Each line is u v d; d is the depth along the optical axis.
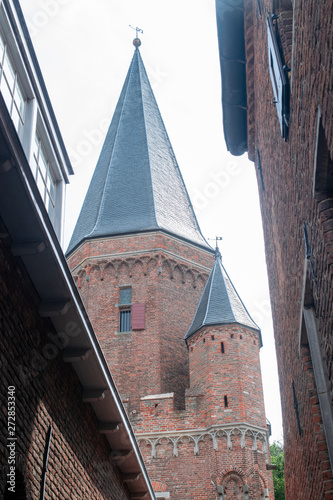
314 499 10.06
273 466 30.64
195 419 31.94
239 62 14.30
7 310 8.18
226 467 30.19
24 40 10.11
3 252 8.16
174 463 31.02
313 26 6.17
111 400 11.43
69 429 10.38
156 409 32.62
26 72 10.28
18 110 10.16
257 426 31.41
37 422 9.00
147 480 14.84
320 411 8.90
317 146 6.37
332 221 6.62
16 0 9.72
